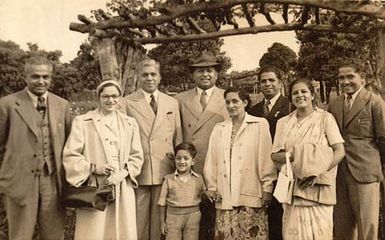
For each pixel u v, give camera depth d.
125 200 3.63
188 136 4.16
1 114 3.50
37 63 3.51
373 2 4.48
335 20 5.01
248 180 3.72
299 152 3.38
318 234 3.40
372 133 3.82
